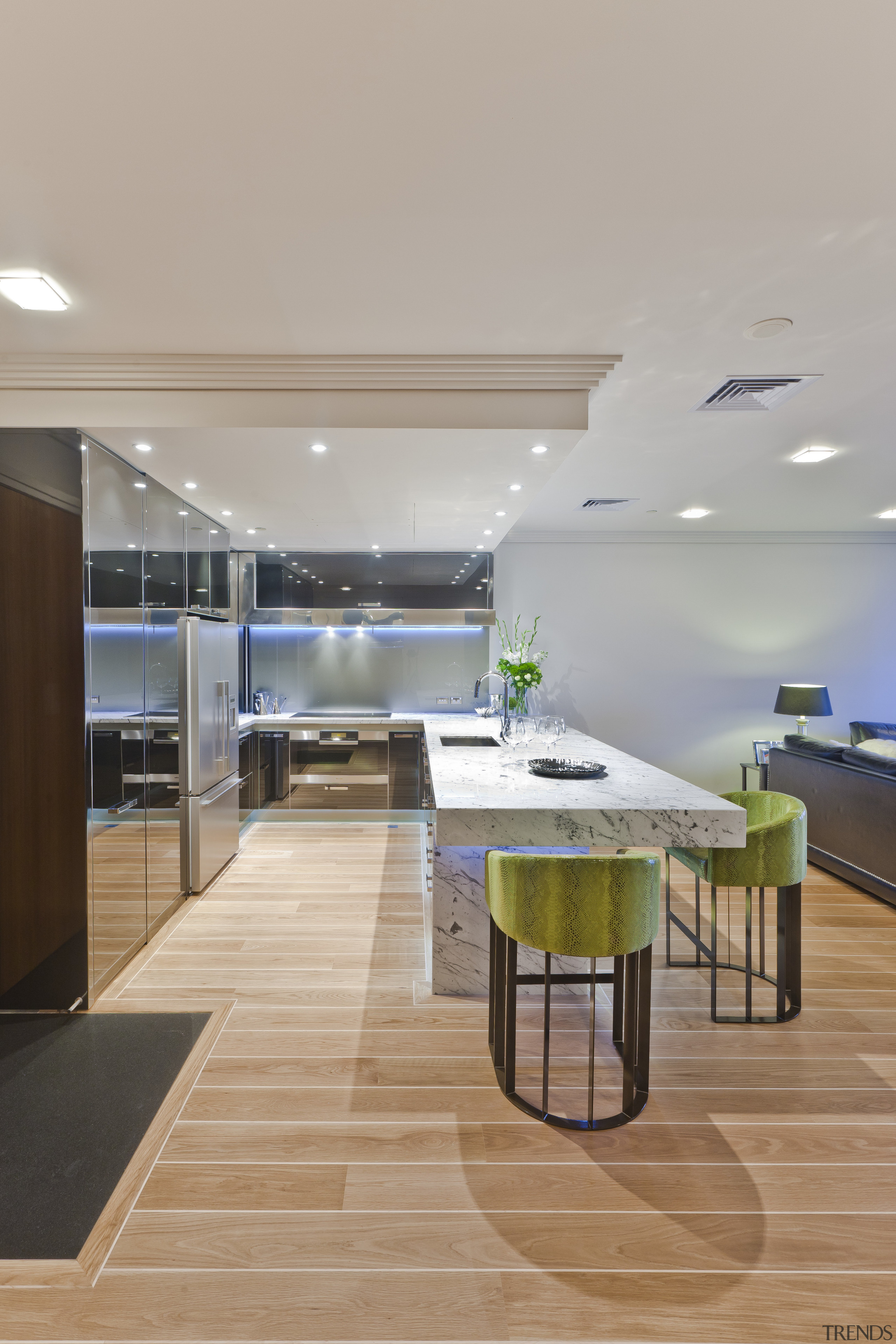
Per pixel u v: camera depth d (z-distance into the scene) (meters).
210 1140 1.95
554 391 2.65
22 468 2.63
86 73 1.35
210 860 4.14
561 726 3.70
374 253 1.93
